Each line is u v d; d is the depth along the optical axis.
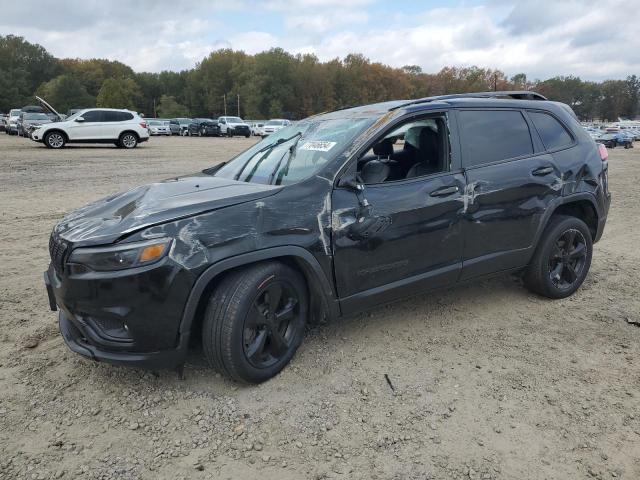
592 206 4.82
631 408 3.08
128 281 2.84
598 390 3.27
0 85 102.06
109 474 2.54
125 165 15.44
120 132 23.27
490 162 4.12
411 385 3.31
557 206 4.48
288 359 3.43
